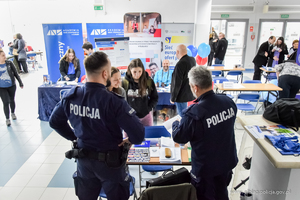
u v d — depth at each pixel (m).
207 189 1.80
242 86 4.88
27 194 2.82
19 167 3.38
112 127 1.54
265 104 5.21
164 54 5.66
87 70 1.49
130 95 2.99
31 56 10.31
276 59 6.91
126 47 4.36
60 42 5.54
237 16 10.44
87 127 1.53
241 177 2.71
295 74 4.58
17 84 8.09
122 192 1.71
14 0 10.20
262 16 10.39
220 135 1.70
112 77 2.60
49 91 4.79
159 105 4.72
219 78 6.09
